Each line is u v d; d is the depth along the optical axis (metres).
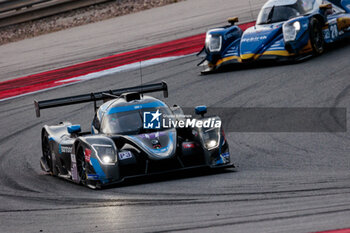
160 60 66.31
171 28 93.19
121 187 26.59
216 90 47.50
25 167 36.06
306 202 20.81
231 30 54.81
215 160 27.89
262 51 51.00
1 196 28.53
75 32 115.75
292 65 50.50
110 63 71.75
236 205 21.34
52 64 81.44
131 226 19.86
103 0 134.88
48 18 134.25
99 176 26.59
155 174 26.61
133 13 127.31
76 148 28.77
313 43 51.75
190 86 50.78
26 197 27.56
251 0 109.44
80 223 21.11
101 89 56.34
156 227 19.41
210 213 20.56
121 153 27.28
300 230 17.50
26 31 129.25
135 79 58.00
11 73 80.56
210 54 54.28
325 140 32.06
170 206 22.14
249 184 24.61
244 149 32.69
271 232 17.61
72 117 47.81
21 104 56.97
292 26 50.19
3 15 134.25
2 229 21.84
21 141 43.31
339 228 17.23
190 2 126.44
